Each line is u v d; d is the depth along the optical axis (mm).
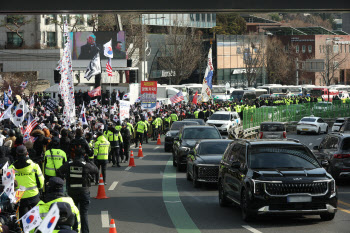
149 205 36938
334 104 153750
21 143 36000
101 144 46031
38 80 170750
